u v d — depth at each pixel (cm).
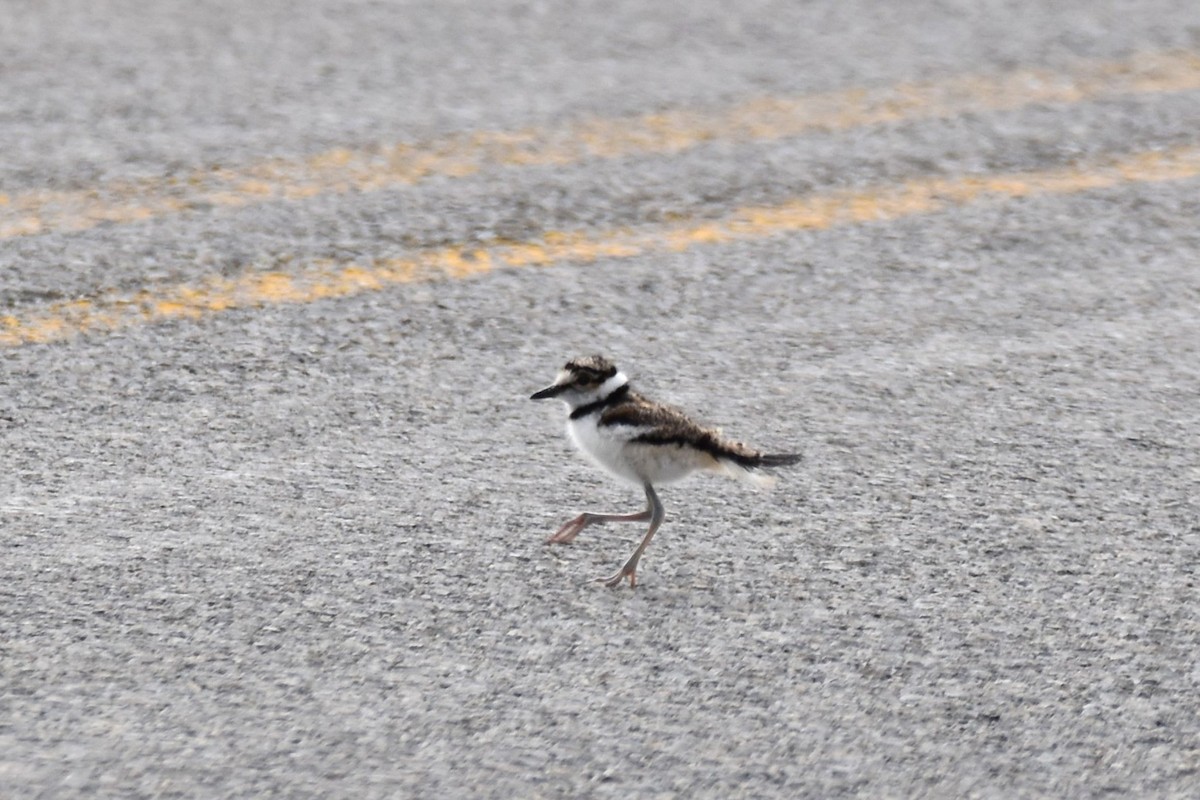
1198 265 1380
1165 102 1766
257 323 1213
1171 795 712
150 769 706
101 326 1195
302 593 863
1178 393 1148
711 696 780
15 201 1408
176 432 1055
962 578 901
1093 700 784
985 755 738
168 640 811
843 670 806
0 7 1986
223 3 2048
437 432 1074
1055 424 1099
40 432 1044
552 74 1814
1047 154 1616
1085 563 919
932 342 1227
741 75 1831
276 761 717
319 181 1486
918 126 1683
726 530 953
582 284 1310
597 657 813
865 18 2064
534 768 719
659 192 1498
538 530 948
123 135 1576
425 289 1287
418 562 903
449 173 1517
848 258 1377
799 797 705
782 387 1150
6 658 787
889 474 1027
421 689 779
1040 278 1349
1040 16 2083
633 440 898
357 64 1825
